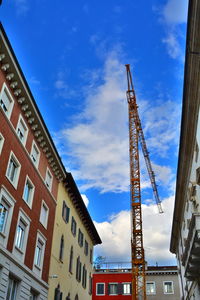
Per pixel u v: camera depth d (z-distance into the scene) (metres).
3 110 19.70
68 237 32.06
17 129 22.09
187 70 19.09
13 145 21.05
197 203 23.47
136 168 60.59
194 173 23.52
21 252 20.98
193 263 20.92
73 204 35.12
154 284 50.94
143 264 50.94
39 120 24.67
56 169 29.48
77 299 33.72
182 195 31.02
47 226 26.34
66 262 30.69
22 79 21.59
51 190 28.36
